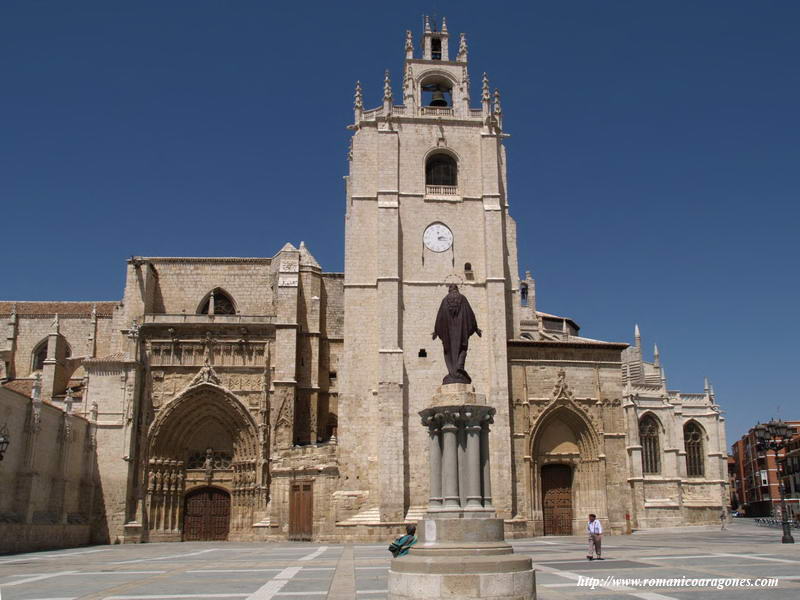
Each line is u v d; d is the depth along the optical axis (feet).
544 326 306.14
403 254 205.98
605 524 194.70
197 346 223.10
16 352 250.78
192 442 225.97
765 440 149.18
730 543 151.33
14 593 75.61
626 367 295.48
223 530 221.87
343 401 194.80
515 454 194.80
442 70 223.10
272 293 243.19
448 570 61.31
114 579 90.07
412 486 189.26
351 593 72.33
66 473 185.26
